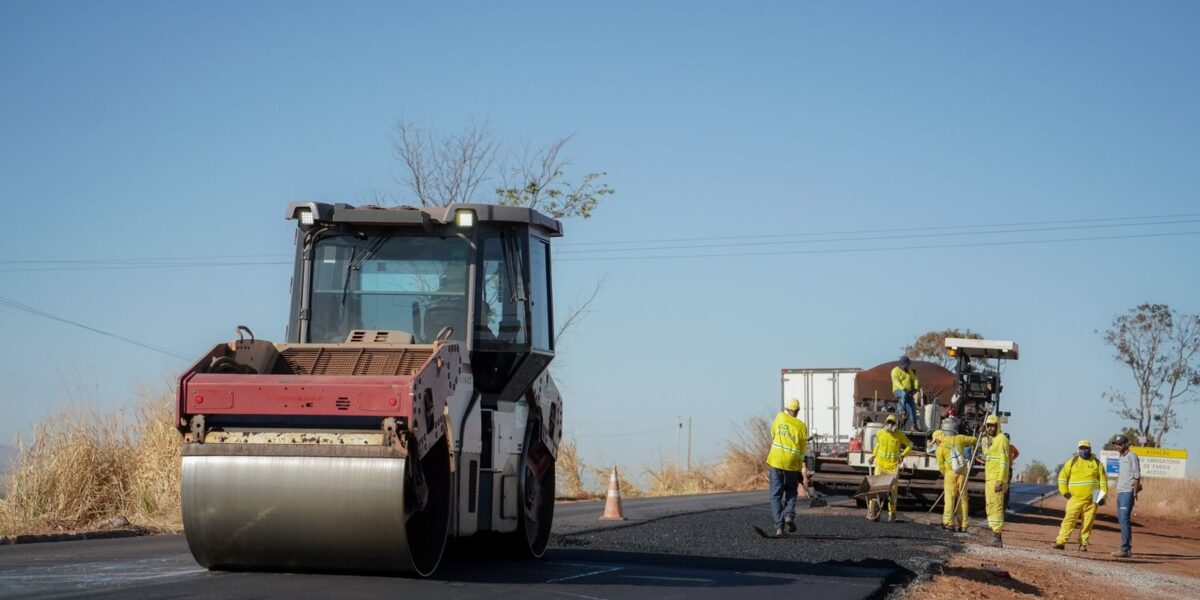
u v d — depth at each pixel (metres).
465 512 10.06
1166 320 68.62
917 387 26.80
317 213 10.87
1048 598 12.84
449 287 10.93
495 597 8.88
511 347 11.11
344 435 9.16
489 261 11.25
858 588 10.89
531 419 11.77
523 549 11.67
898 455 22.11
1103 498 20.42
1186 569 19.53
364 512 8.98
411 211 10.89
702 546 14.73
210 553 9.41
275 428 9.29
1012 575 14.57
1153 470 45.09
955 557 15.81
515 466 11.13
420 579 9.59
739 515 21.03
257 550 9.33
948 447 21.17
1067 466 20.53
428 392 9.35
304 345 10.22
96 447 17.05
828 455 29.16
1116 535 26.14
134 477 17.16
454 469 9.74
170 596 8.34
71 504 16.48
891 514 21.78
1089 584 15.43
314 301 10.97
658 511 22.47
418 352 10.03
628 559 12.66
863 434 26.81
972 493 25.06
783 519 16.83
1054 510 33.50
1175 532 30.53
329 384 9.13
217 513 9.20
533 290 11.55
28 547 13.12
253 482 9.14
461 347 10.15
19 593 8.46
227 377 9.32
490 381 11.14
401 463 8.98
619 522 18.67
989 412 26.59
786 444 16.83
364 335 10.47
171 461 17.41
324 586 8.96
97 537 15.05
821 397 32.19
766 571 12.03
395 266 11.02
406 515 9.14
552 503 12.41
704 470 40.06
